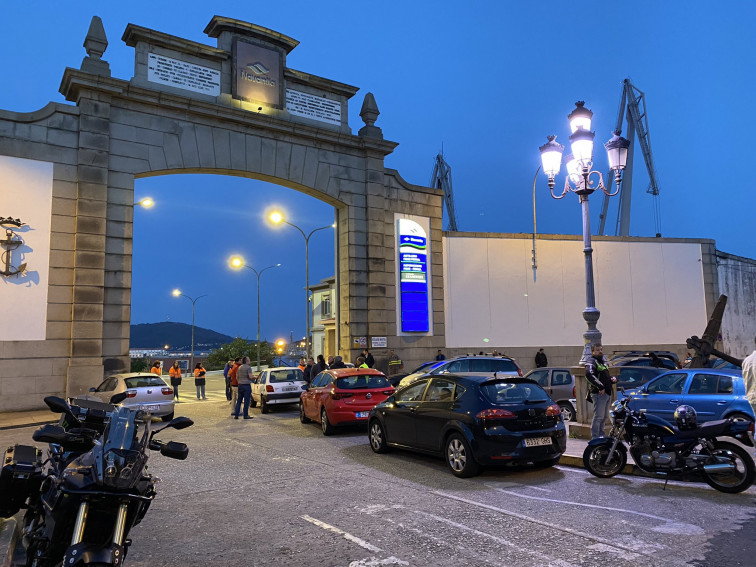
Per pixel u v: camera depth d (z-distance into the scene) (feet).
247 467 30.17
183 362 240.73
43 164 57.98
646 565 15.42
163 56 66.64
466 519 20.07
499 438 26.37
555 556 16.22
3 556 14.65
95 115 60.75
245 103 71.41
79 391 56.44
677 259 100.89
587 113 41.04
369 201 79.92
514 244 91.66
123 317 60.34
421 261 82.89
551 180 43.93
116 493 11.44
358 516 20.58
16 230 56.13
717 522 19.34
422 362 81.66
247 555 16.60
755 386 18.99
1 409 53.98
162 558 16.38
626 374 47.21
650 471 24.66
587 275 39.70
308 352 94.73
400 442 32.45
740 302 104.42
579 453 31.09
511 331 89.61
